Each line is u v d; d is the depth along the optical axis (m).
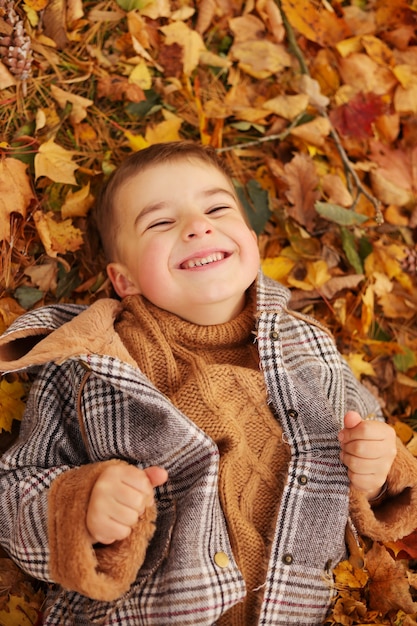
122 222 1.61
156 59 2.02
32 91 1.84
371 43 2.19
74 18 1.91
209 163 1.63
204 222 1.50
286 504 1.40
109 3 1.97
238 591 1.29
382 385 1.96
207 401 1.42
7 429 1.62
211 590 1.27
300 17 2.13
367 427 1.34
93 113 1.93
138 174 1.60
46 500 1.33
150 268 1.51
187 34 2.03
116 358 1.35
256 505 1.43
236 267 1.52
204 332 1.51
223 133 2.06
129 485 1.22
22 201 1.72
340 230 2.01
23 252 1.76
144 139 1.94
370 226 2.08
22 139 1.78
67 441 1.47
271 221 2.03
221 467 1.40
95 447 1.41
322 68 2.17
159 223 1.55
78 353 1.33
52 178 1.79
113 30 1.98
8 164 1.71
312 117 2.09
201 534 1.32
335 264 2.00
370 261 2.03
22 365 1.32
